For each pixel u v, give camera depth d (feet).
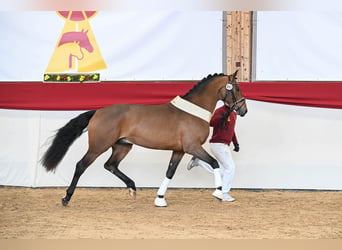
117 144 29.37
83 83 34.40
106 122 27.22
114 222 24.62
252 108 34.17
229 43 34.24
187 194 32.99
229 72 34.35
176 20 34.24
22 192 33.45
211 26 34.19
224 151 29.17
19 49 34.86
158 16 34.30
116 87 34.17
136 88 34.04
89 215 26.27
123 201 30.50
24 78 34.81
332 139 33.88
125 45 34.55
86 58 34.71
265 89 33.40
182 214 26.58
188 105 27.73
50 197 31.65
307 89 33.17
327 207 28.58
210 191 34.09
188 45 34.32
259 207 28.58
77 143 34.91
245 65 34.37
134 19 34.45
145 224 24.22
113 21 34.53
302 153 34.09
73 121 27.91
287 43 33.78
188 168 30.89
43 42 34.81
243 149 34.30
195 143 27.32
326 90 33.09
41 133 34.96
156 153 34.81
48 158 27.63
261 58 33.99
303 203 29.84
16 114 34.94
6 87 34.40
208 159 27.22
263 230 23.03
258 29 33.86
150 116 27.53
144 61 34.58
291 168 34.17
